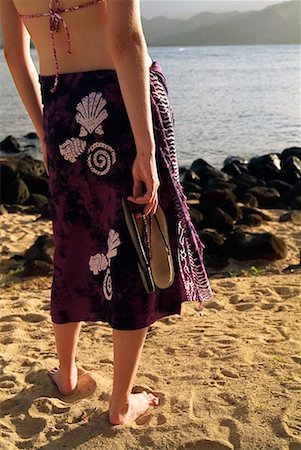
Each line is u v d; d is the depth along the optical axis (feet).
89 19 9.18
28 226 28.68
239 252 23.61
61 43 9.37
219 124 83.25
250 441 9.66
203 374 11.75
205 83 148.77
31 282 20.58
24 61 10.51
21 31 10.34
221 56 371.35
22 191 38.14
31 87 10.61
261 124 83.30
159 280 9.39
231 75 179.11
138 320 9.51
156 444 9.72
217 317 15.33
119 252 9.36
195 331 14.16
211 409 10.53
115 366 9.96
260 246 23.48
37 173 45.01
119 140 9.13
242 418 10.18
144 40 8.75
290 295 17.22
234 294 17.30
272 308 15.99
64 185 9.67
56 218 9.92
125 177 9.19
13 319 15.55
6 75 156.46
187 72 195.00
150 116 8.82
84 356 12.96
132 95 8.68
